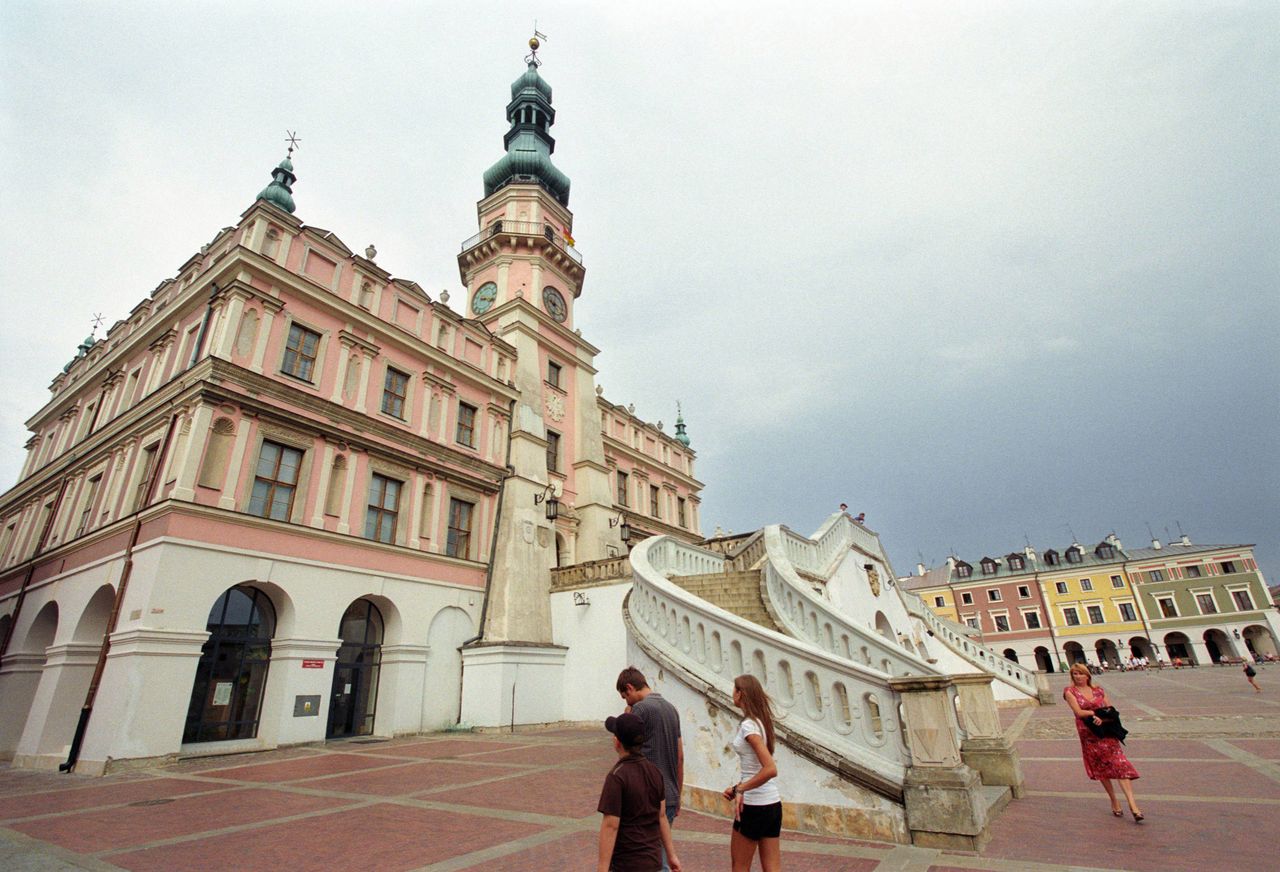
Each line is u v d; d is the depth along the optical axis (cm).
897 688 661
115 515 1803
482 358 2708
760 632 796
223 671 1606
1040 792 841
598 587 2288
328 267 2147
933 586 7800
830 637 1051
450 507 2344
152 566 1495
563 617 2362
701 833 683
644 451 3869
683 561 1778
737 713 773
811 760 690
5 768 1558
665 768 458
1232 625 6109
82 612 1680
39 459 2748
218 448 1688
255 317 1880
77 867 618
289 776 1192
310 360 2012
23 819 853
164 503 1533
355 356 2152
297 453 1892
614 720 389
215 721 1562
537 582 2414
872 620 2228
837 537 2150
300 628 1731
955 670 2688
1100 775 704
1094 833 625
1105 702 725
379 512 2080
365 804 902
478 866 589
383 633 2023
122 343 2317
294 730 1647
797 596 1150
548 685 2188
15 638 1991
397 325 2331
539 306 3177
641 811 353
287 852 660
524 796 923
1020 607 7175
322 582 1819
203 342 1847
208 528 1591
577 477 3056
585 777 1070
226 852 664
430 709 2022
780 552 1405
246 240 1942
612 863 343
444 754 1452
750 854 440
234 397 1717
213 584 1567
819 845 621
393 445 2173
